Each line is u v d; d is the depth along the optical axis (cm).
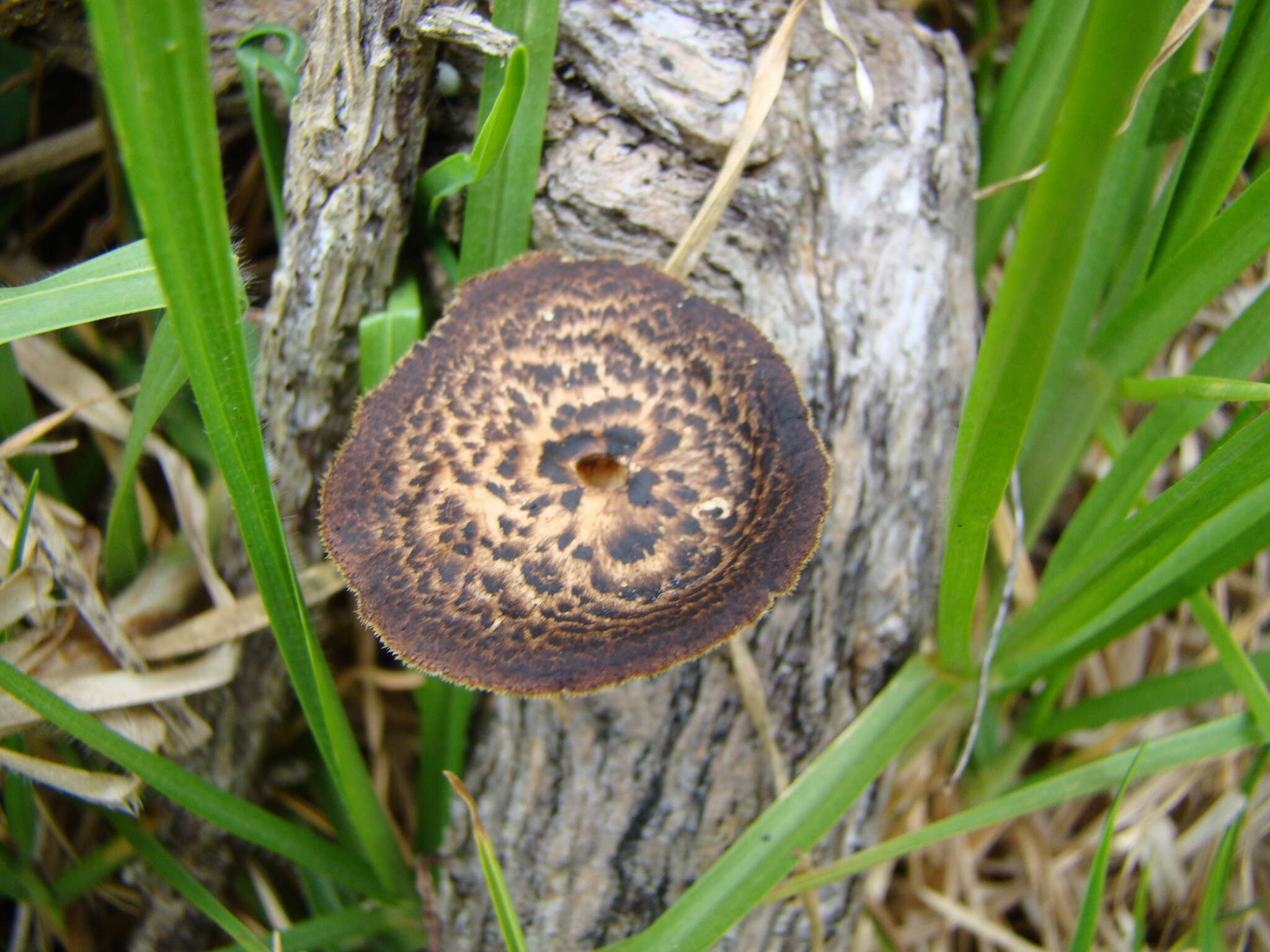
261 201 18
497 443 12
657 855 15
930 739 16
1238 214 13
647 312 13
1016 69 16
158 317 16
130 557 15
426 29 12
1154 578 14
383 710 18
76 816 16
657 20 14
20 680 12
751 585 12
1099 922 18
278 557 12
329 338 14
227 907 17
